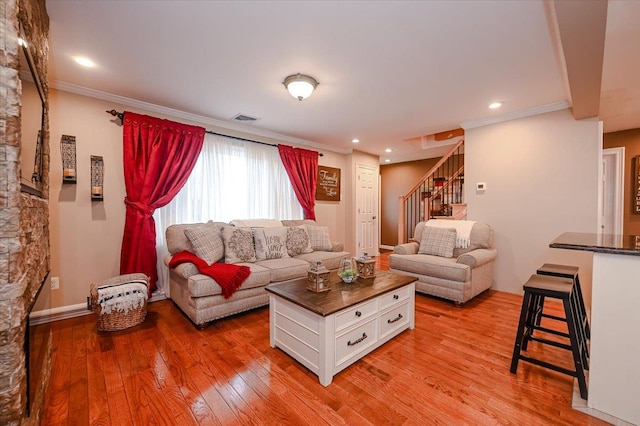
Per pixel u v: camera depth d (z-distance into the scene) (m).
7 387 1.02
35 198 1.46
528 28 1.88
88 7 1.68
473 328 2.58
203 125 3.74
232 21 1.82
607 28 1.89
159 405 1.58
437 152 6.05
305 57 2.25
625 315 1.46
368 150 5.88
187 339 2.37
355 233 5.81
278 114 3.60
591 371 1.54
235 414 1.52
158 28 1.89
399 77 2.59
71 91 2.81
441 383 1.79
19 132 1.06
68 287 2.81
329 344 1.78
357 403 1.61
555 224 3.33
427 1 1.63
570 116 3.21
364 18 1.78
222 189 3.88
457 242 3.64
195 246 2.95
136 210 3.09
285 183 4.68
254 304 2.91
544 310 3.05
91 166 2.92
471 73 2.52
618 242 1.67
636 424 1.42
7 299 1.02
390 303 2.33
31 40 1.36
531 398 1.64
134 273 2.95
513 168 3.61
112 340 2.34
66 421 1.46
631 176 4.05
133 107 3.18
